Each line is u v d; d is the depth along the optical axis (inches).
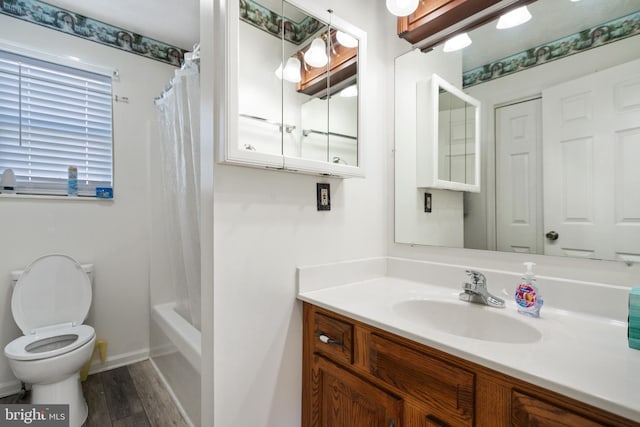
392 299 44.7
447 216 52.4
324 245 51.7
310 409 47.1
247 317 42.5
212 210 39.4
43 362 55.1
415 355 32.4
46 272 70.4
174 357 68.0
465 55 49.7
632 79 35.4
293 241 47.6
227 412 40.7
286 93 42.7
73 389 60.4
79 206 79.0
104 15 79.7
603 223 37.3
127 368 82.5
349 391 40.0
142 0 74.1
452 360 29.5
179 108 66.6
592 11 37.9
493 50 46.6
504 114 45.7
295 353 48.4
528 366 24.7
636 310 28.4
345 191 54.9
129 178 86.4
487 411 26.9
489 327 39.5
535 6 42.6
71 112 79.4
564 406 22.7
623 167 36.0
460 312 42.3
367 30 57.6
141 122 88.4
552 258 41.2
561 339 30.6
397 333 33.6
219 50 37.1
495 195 46.7
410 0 47.7
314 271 49.3
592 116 38.0
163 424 59.9
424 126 55.6
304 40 44.9
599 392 21.0
